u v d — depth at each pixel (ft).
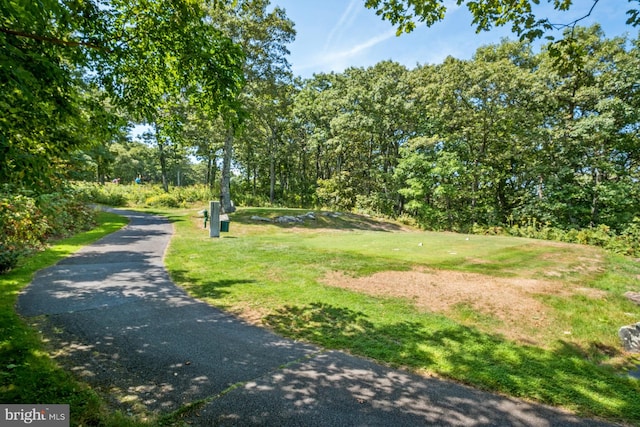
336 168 138.62
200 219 64.39
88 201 62.44
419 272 28.37
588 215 80.59
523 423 10.39
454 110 88.38
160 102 19.56
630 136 73.00
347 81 111.34
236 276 26.53
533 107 82.43
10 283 21.88
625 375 14.01
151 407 10.26
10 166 10.62
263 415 10.16
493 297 22.44
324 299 21.62
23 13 9.52
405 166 91.15
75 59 14.12
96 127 16.92
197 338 15.67
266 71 71.77
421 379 12.82
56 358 12.98
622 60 68.95
